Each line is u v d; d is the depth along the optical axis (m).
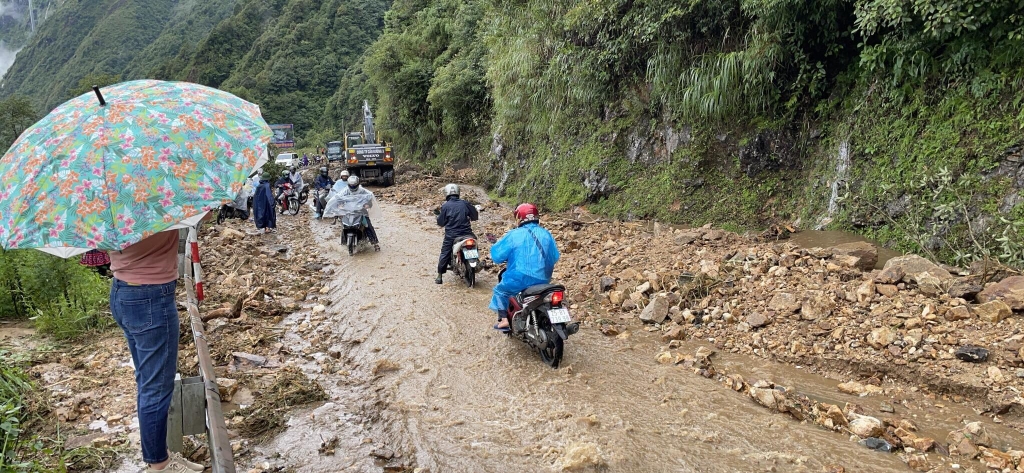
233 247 11.15
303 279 9.13
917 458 3.54
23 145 2.55
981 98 6.94
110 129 2.51
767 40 9.02
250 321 6.77
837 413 4.03
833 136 9.11
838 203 8.62
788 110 9.85
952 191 6.83
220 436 2.73
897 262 5.88
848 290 5.80
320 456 3.89
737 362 5.25
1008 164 6.52
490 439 4.04
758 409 4.34
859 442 3.80
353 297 8.01
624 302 6.89
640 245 9.09
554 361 5.23
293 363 5.62
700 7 9.95
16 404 4.37
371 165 25.45
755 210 10.05
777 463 3.61
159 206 2.42
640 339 5.95
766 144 10.15
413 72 31.27
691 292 6.66
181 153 2.54
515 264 5.58
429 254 10.84
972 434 3.71
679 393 4.64
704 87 10.05
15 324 6.64
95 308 6.47
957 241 6.71
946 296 5.18
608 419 4.24
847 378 4.79
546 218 13.31
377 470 3.71
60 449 3.84
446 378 5.13
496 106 19.50
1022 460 3.39
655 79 11.14
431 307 7.34
